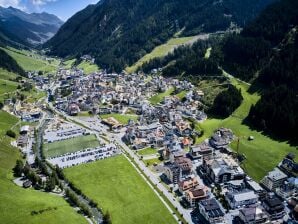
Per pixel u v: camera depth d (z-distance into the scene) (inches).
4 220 6801.2
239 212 7204.7
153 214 7431.1
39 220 6875.0
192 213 7465.6
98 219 7219.5
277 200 7450.8
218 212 7135.8
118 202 7869.1
